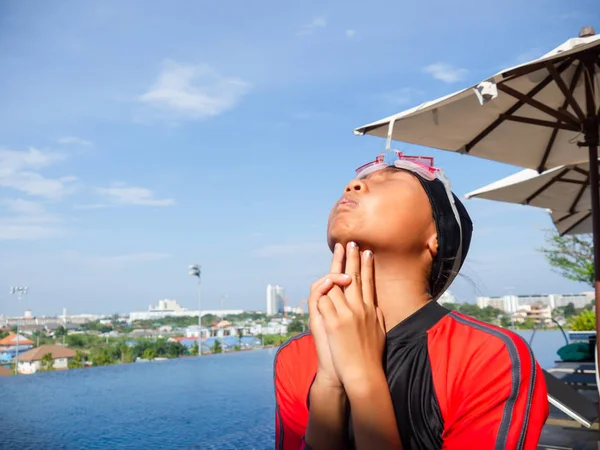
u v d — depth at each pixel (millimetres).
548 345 22594
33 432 9172
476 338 665
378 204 692
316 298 663
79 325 83438
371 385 602
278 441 793
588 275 16125
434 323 689
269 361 24375
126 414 10938
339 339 619
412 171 754
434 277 733
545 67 3875
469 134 4668
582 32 4016
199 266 38031
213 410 11281
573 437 4758
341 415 638
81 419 10406
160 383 16406
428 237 714
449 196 744
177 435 8766
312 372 763
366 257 686
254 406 11727
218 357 27328
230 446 7668
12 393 14523
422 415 635
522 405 623
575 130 4484
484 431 617
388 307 693
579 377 7555
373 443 590
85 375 18953
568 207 7289
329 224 737
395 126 4238
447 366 649
